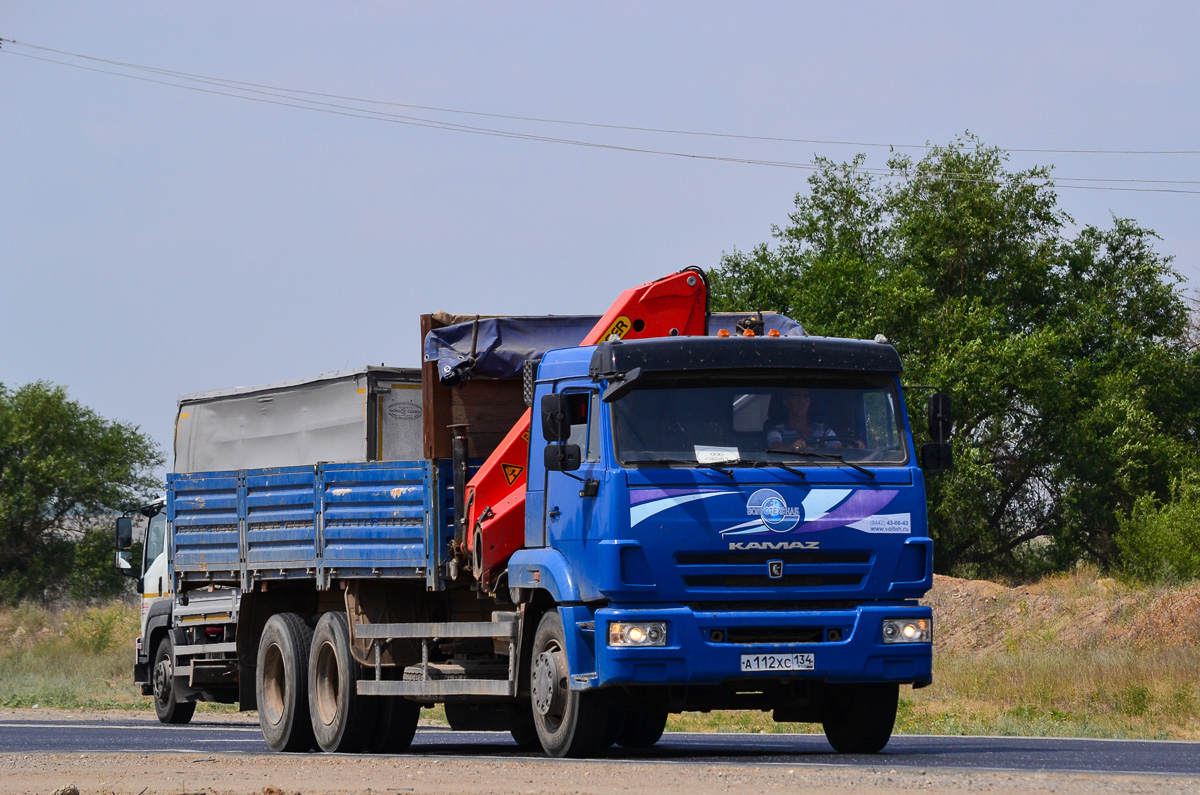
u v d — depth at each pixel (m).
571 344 33.72
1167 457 109.06
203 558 41.53
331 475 36.09
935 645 72.12
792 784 19.47
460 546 32.31
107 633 94.56
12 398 156.38
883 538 26.53
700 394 26.89
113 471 155.62
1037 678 55.31
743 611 25.84
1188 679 52.09
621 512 25.81
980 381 104.31
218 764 26.66
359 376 40.38
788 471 26.41
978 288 122.81
